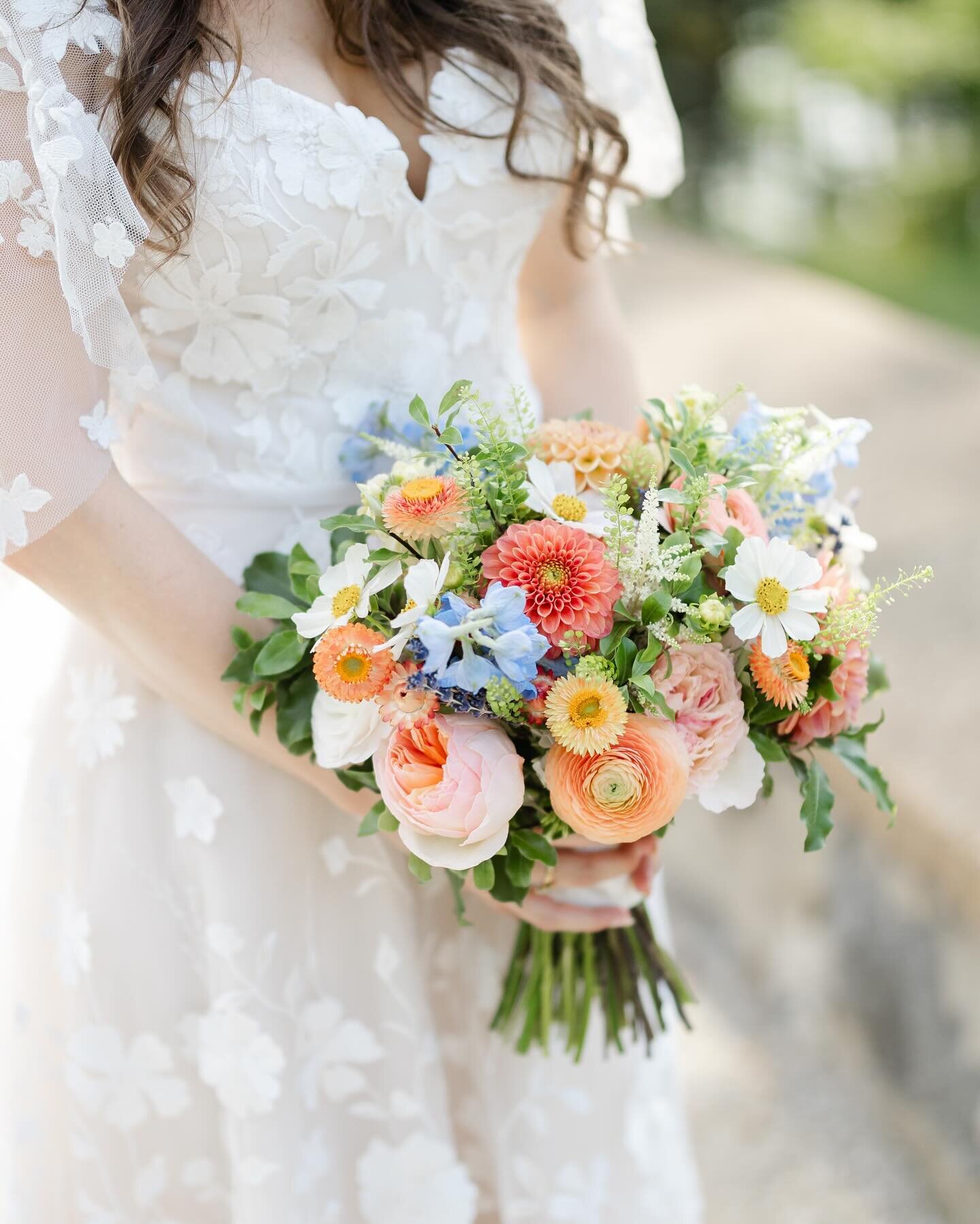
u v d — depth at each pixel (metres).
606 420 1.31
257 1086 1.08
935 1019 1.87
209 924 1.08
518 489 0.90
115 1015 1.09
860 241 7.46
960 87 7.56
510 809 0.85
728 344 3.70
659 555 0.86
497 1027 1.21
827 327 3.78
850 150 8.07
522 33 1.10
